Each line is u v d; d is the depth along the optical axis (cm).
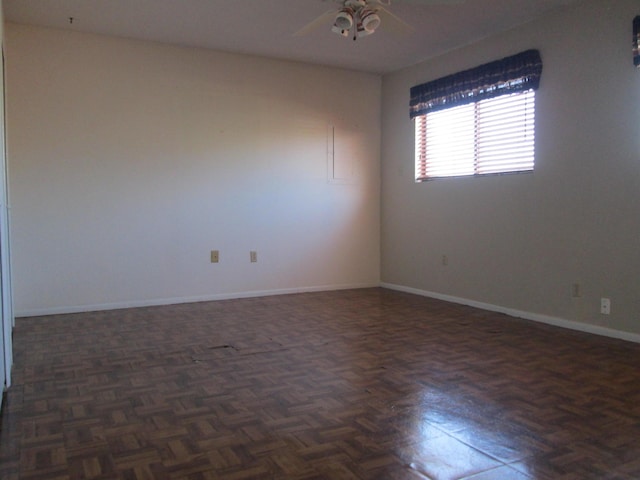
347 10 296
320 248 560
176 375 280
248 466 180
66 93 438
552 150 400
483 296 465
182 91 482
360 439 201
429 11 392
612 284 361
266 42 468
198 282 498
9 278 306
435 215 516
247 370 288
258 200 523
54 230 438
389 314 439
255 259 524
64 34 435
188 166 488
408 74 546
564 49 388
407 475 174
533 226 417
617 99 355
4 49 381
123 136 460
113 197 458
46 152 432
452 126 494
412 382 268
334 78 557
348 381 269
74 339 355
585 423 216
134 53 461
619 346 337
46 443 198
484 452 190
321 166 555
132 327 390
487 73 446
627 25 349
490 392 253
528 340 353
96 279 455
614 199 359
